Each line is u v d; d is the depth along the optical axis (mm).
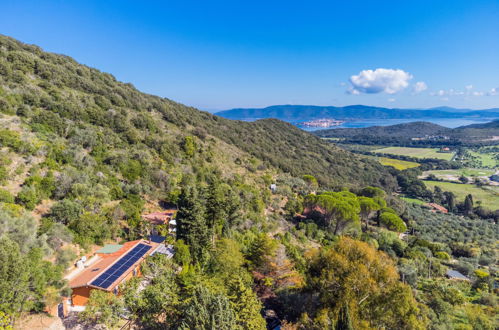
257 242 25969
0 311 12727
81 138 37531
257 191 52094
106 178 33250
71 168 30578
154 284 18062
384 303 19750
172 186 39594
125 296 16109
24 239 17953
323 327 17875
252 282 22219
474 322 25578
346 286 19828
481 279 37094
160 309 15906
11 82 42750
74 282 18047
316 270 23297
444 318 24578
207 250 24734
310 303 21219
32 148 29516
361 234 50094
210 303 14023
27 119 35750
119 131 49062
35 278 15250
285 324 18625
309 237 45688
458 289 34438
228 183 50125
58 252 20219
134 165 38406
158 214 31297
